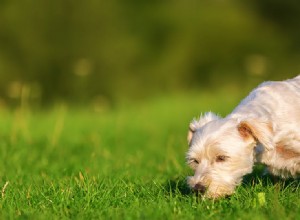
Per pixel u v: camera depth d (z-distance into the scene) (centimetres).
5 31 3167
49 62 3094
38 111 1820
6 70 3028
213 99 1811
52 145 1094
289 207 568
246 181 698
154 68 3316
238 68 3462
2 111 1642
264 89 677
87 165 888
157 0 3703
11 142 1081
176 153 1000
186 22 3634
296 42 3619
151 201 601
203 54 3516
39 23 3206
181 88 3216
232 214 554
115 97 2847
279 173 663
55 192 643
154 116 1638
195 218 543
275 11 3759
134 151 1093
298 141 651
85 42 3206
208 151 606
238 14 3750
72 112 1777
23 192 655
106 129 1372
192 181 604
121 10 3488
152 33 3534
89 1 3306
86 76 2894
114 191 653
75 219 550
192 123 654
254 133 603
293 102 662
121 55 3219
